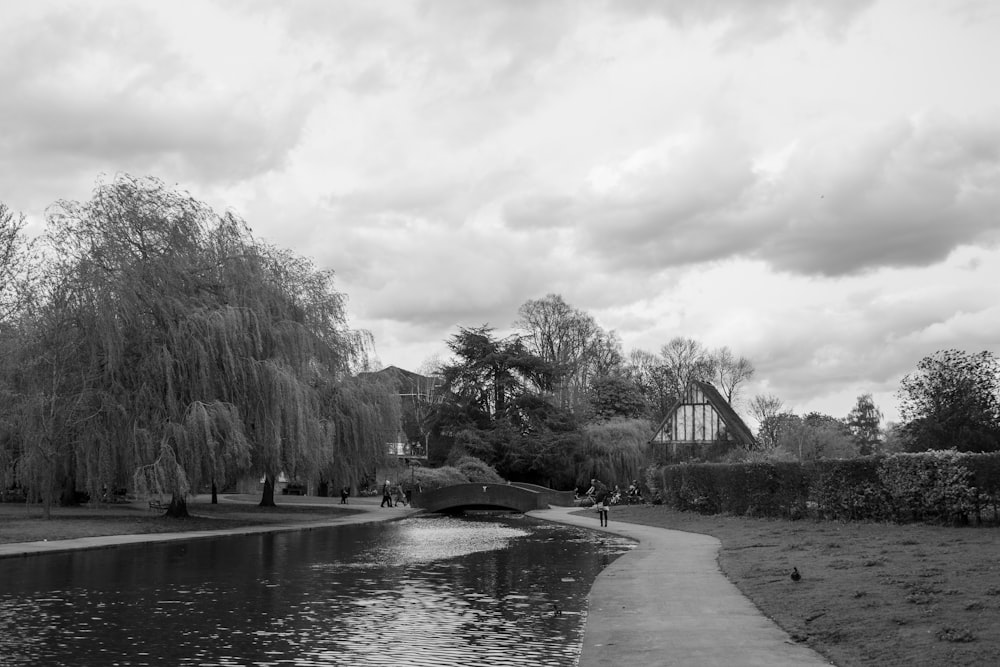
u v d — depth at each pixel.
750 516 37.28
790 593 16.31
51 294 37.50
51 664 13.45
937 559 18.25
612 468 73.38
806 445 88.62
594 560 27.64
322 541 34.38
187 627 16.23
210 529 37.75
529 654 13.77
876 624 12.63
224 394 38.09
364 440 47.56
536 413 76.38
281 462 40.06
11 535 31.00
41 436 36.50
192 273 39.19
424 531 40.69
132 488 37.94
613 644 13.08
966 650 10.63
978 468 25.30
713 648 12.42
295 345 41.31
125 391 36.88
